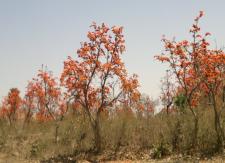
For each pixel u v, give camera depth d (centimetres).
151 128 2914
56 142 3194
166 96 3206
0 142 3400
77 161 2728
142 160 2631
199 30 2670
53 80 3994
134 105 3109
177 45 2702
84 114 3175
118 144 2923
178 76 2744
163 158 2622
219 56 2652
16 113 4606
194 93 2809
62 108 3703
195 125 2677
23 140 3503
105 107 2967
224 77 2697
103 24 2880
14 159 2922
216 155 2522
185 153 2625
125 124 2981
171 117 2867
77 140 3081
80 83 2862
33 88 4075
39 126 3884
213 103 2653
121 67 2877
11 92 4584
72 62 2881
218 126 2678
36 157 2970
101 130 2986
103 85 2889
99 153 2859
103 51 2878
